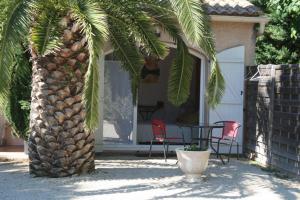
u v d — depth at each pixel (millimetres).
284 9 12695
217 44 13305
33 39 8180
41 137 9281
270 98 11453
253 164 11789
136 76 10219
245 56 13477
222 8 12961
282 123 10711
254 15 13039
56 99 9180
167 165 11305
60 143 9289
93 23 7887
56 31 8516
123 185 8898
